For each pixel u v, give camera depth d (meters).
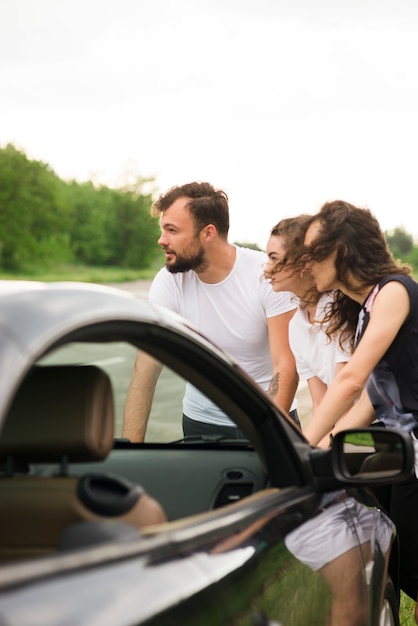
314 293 4.53
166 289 5.12
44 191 76.25
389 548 3.26
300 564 2.49
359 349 3.96
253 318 5.05
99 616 1.57
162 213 4.93
